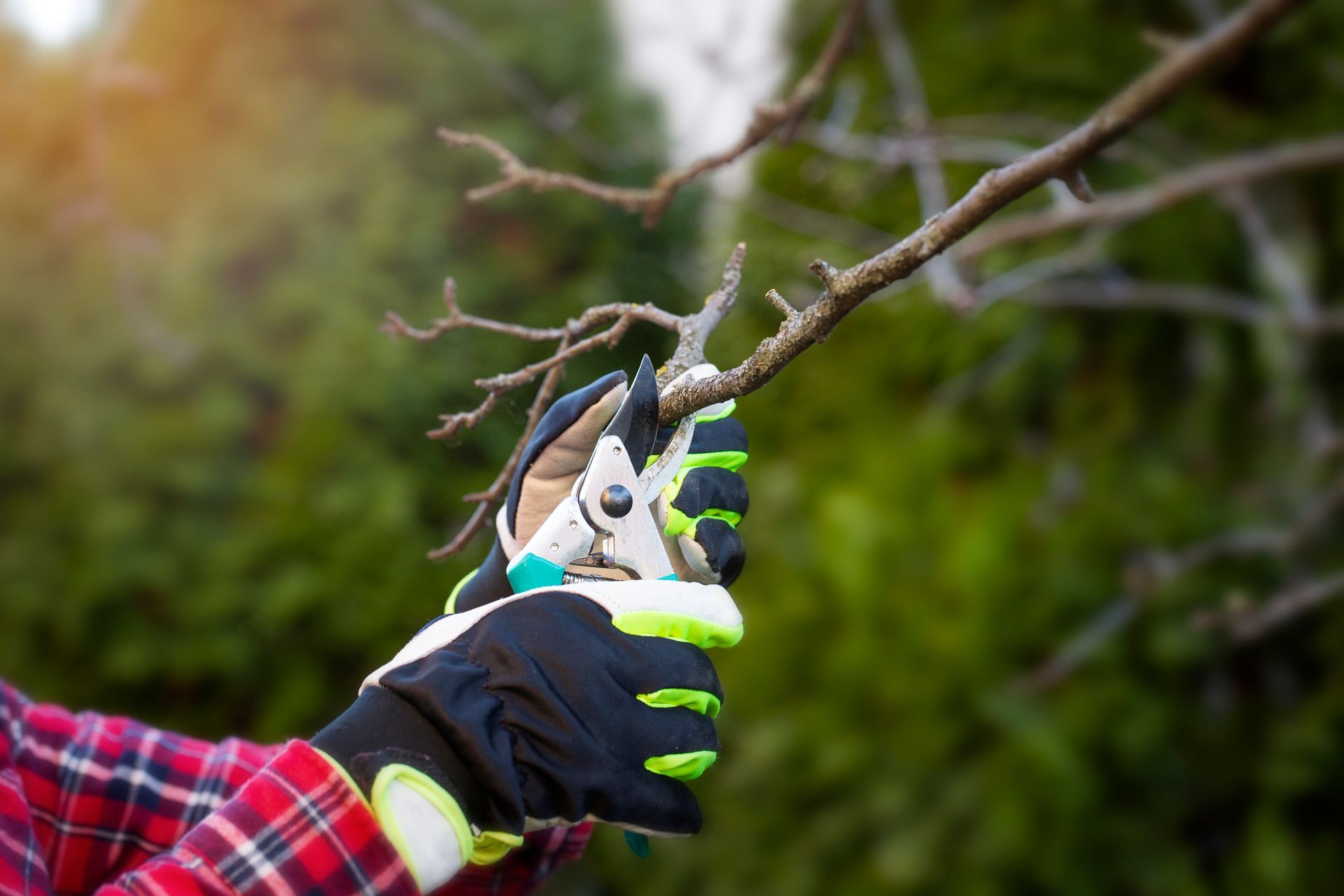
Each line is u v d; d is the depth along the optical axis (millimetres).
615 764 590
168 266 3906
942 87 3627
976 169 3496
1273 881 2570
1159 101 718
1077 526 3037
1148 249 3104
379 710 593
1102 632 2699
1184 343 3205
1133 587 2600
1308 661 2854
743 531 3738
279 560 3711
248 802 568
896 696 2992
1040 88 3375
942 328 3588
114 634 3719
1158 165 2590
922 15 3961
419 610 3645
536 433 688
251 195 3959
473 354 3844
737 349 1302
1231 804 2770
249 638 3717
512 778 570
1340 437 2629
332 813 563
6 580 3748
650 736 603
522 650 604
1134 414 3238
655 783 603
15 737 799
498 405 1004
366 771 569
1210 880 2732
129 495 3803
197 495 3842
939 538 3205
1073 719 2773
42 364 3881
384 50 4141
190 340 3840
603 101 4242
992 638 2928
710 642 668
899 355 3797
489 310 3977
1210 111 3107
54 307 3902
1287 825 2689
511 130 4141
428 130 4133
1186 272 3045
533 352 3930
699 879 3248
